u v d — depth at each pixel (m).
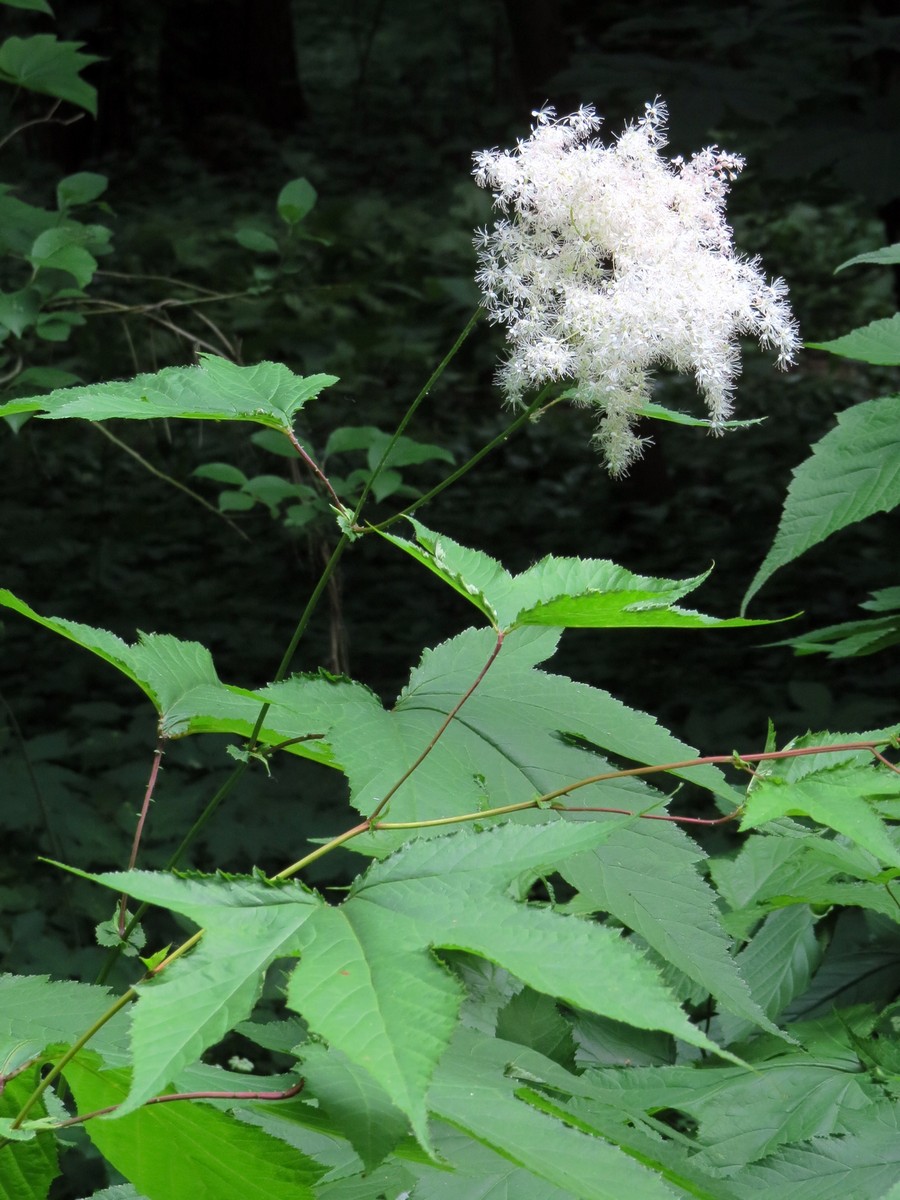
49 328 3.65
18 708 5.88
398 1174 1.28
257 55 17.78
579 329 1.50
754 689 6.45
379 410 8.85
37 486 8.38
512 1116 1.04
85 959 3.83
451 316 7.73
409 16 22.22
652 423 9.06
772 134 7.97
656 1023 0.85
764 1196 1.51
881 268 15.63
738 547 8.44
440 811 1.33
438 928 0.96
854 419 2.12
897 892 1.87
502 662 1.59
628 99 6.46
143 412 1.49
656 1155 1.17
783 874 2.00
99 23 13.11
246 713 1.54
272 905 1.00
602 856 1.35
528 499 9.50
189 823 4.57
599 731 1.48
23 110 13.89
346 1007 0.87
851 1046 1.85
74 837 4.34
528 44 9.53
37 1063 1.14
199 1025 0.88
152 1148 1.14
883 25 6.84
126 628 6.91
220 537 8.19
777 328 1.54
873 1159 1.53
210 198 13.49
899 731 1.14
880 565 7.47
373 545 8.34
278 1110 1.08
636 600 1.20
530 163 1.54
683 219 1.56
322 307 6.13
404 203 14.61
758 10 7.36
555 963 0.90
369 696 1.50
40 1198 1.21
